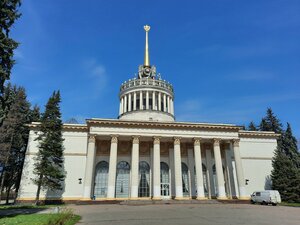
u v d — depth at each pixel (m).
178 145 45.22
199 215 21.97
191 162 48.44
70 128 48.25
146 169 47.75
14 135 48.69
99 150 47.19
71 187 44.94
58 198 43.84
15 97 47.94
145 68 64.06
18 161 51.09
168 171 48.22
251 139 53.97
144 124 45.50
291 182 46.19
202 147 50.41
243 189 44.16
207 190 47.72
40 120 49.12
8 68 21.22
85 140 48.09
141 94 58.78
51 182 40.03
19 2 21.92
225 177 48.75
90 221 18.11
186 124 46.47
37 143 46.38
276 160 49.91
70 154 46.78
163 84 61.56
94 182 45.34
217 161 45.56
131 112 57.06
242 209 28.80
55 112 44.16
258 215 22.12
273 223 16.95
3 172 47.06
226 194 47.69
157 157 43.94
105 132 44.00
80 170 46.09
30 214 21.84
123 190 45.75
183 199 41.34
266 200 39.06
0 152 44.06
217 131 47.53
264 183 51.12
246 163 52.03
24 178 43.78
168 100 61.12
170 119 58.41
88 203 38.31
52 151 41.25
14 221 16.39
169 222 17.31
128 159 47.59
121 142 48.34
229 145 49.69
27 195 43.00
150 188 46.06
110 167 42.12
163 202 38.62
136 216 21.22
